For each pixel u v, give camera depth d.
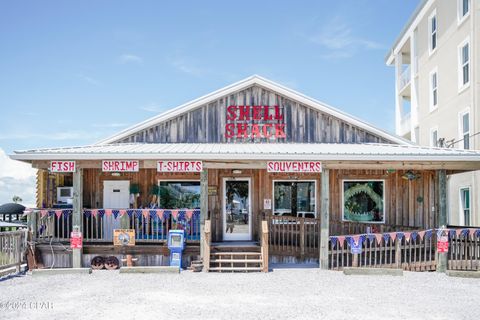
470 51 18.77
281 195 17.06
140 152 13.50
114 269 14.14
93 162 13.91
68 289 11.05
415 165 13.90
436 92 23.33
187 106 17.70
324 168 13.89
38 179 17.55
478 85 18.36
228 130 17.81
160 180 17.00
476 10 18.55
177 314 8.76
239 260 13.79
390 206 16.83
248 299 10.01
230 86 17.80
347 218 16.92
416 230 15.20
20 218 26.47
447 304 9.59
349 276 12.82
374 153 13.45
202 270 13.76
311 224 15.80
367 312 8.91
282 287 11.30
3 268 12.85
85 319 8.41
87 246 14.29
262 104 17.97
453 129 20.83
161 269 13.36
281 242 15.91
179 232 13.94
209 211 16.39
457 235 13.83
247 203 16.98
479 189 18.00
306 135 17.84
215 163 13.93
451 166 13.83
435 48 23.17
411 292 10.75
